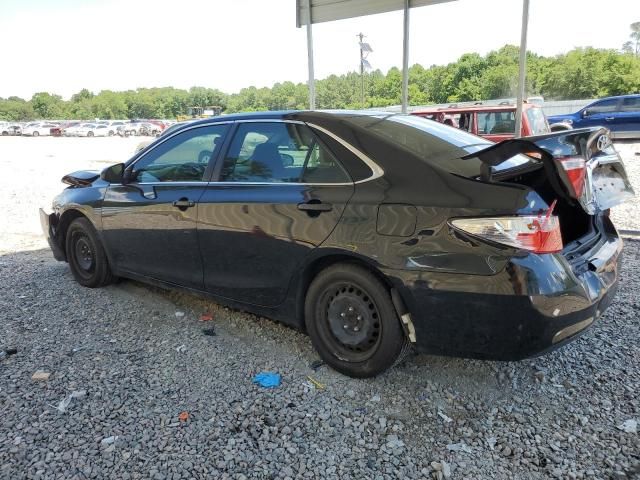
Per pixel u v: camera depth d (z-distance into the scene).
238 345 3.76
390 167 3.04
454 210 2.74
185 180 4.00
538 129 11.78
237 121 3.83
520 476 2.43
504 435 2.72
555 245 2.67
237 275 3.65
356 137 3.21
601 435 2.70
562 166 2.66
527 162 3.06
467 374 3.32
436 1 8.57
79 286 5.06
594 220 3.37
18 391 3.16
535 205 2.65
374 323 3.10
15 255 6.37
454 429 2.79
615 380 3.20
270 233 3.38
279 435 2.74
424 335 2.89
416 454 2.59
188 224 3.85
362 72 38.09
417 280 2.81
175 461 2.54
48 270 5.65
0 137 53.97
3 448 2.63
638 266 5.27
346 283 3.16
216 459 2.56
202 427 2.81
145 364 3.49
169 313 4.36
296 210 3.27
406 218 2.87
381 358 3.08
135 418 2.88
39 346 3.77
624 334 3.79
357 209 3.03
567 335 2.73
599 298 2.87
